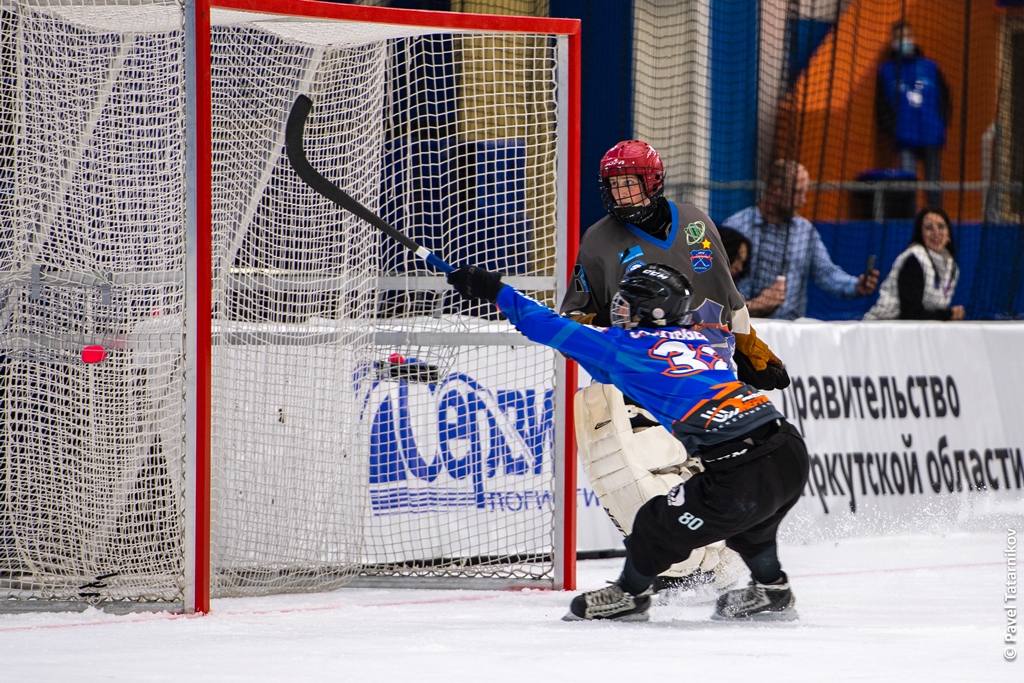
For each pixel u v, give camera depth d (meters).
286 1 14.85
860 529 22.89
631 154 15.33
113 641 12.66
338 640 12.46
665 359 12.98
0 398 16.52
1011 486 24.70
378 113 18.36
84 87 16.42
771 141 25.34
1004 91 28.22
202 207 14.38
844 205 26.72
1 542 16.11
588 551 20.59
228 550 17.09
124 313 16.16
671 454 15.71
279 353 17.48
